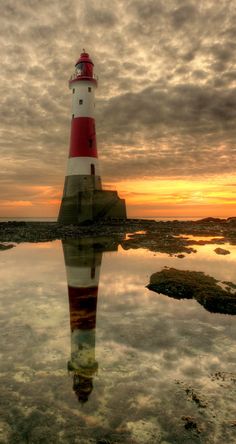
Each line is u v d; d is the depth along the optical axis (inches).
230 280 518.3
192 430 178.5
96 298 426.0
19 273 570.6
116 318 353.1
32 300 413.4
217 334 311.3
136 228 1453.0
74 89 1592.0
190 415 190.4
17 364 249.6
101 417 189.0
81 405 199.3
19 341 292.0
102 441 171.0
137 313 370.6
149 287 478.3
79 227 1451.8
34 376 232.2
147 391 213.9
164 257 752.3
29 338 298.7
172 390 215.2
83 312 370.3
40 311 372.2
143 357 262.5
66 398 206.1
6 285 487.2
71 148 1612.9
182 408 196.7
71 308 383.9
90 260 708.0
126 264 661.9
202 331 318.7
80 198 1574.8
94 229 1380.4
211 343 290.5
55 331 315.6
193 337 303.9
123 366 247.3
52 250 855.7
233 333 314.2
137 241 1010.1
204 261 700.7
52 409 195.8
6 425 182.1
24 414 191.2
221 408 196.5
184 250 852.0
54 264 657.6
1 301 408.2
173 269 570.9
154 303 407.5
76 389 216.1
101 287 481.4
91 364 249.8
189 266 642.2
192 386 219.8
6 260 701.9
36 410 194.9
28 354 266.7
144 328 325.1
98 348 278.8
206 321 346.6
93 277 544.7
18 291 454.9
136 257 748.6
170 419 187.2
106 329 322.0
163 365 249.0
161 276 518.6
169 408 196.7
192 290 448.5
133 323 339.0
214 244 1003.3
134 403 201.5
